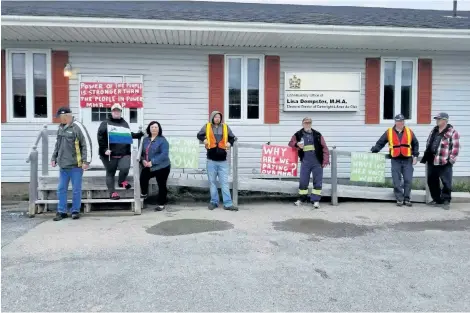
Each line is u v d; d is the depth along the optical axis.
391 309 3.41
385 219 6.70
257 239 5.42
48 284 3.88
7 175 8.81
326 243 5.28
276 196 8.91
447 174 7.71
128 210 7.26
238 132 9.38
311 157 7.63
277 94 9.44
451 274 4.21
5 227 6.01
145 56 9.08
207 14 8.45
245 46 9.25
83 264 4.41
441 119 7.64
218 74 9.26
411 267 4.41
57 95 8.86
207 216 6.82
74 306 3.42
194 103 9.27
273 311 3.35
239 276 4.09
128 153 7.13
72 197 6.77
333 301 3.55
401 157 7.81
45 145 7.52
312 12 10.62
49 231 5.77
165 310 3.35
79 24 7.58
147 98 9.14
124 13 8.02
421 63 9.73
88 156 6.71
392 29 8.28
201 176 8.25
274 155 7.80
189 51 9.19
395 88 9.80
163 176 7.25
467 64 9.88
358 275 4.16
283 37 8.43
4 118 8.75
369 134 9.72
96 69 8.95
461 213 7.20
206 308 3.39
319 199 7.68
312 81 9.45
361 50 9.59
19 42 8.68
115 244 5.15
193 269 4.28
